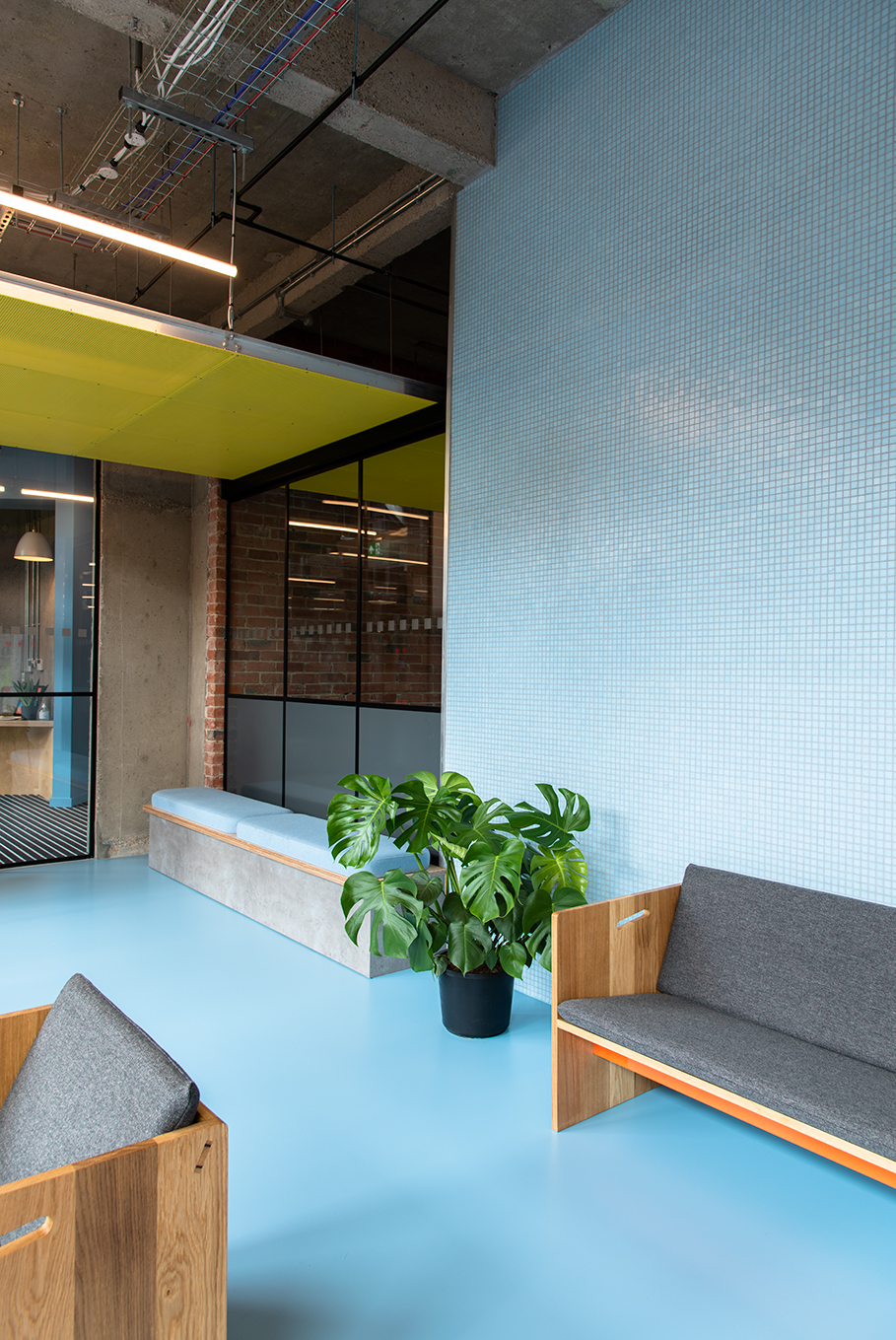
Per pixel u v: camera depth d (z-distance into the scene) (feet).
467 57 12.36
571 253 11.93
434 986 12.70
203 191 16.34
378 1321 6.01
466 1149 8.30
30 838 20.68
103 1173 4.17
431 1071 9.93
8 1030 5.93
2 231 15.89
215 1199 4.54
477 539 13.52
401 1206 7.38
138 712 22.29
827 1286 6.46
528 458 12.56
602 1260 6.71
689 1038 7.80
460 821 11.65
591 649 11.50
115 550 21.90
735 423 9.74
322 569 18.22
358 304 19.63
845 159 8.72
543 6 11.30
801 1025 7.98
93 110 14.33
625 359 11.10
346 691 17.25
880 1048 7.41
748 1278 6.53
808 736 8.97
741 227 9.71
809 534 8.98
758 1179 7.87
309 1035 10.87
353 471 17.31
